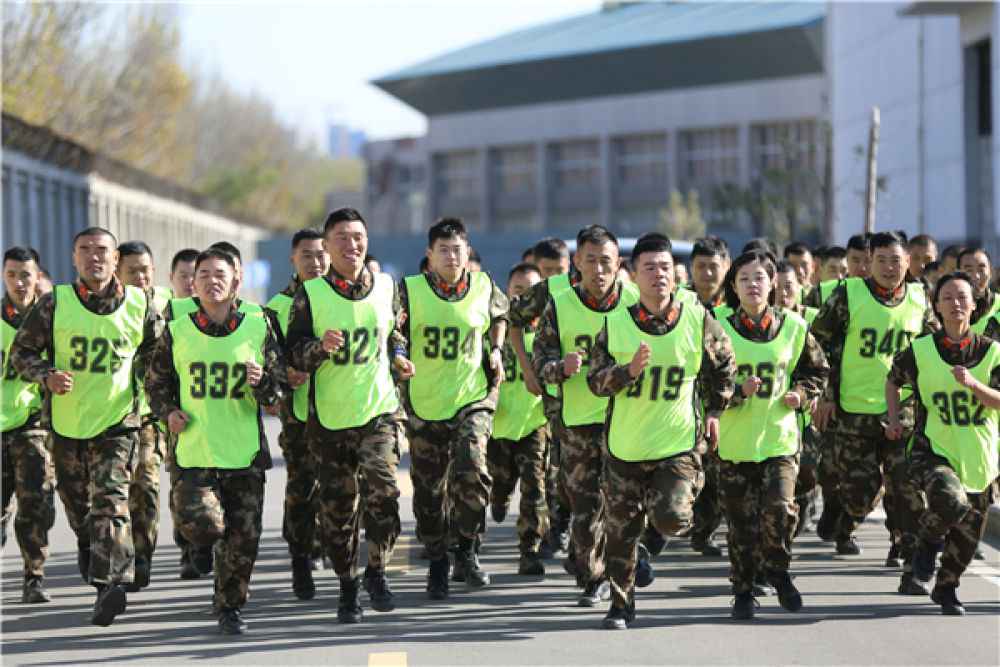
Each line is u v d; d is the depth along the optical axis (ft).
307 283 48.14
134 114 300.61
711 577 56.65
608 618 46.47
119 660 42.63
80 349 48.62
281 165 525.34
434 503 52.42
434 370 53.52
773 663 41.32
